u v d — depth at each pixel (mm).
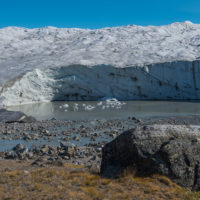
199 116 35438
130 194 9016
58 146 20656
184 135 11242
